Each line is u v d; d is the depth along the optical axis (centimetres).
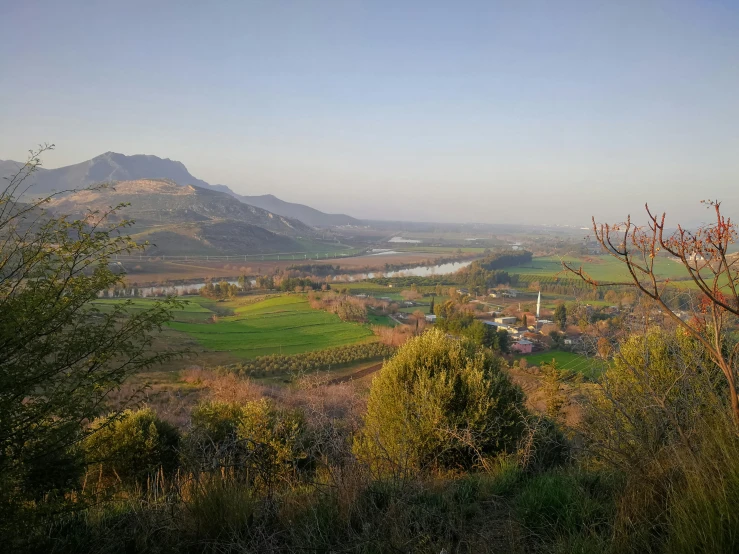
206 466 410
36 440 316
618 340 443
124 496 452
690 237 285
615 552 266
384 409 664
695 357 379
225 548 325
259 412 841
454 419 624
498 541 321
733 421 285
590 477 402
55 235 360
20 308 314
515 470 474
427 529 329
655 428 341
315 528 333
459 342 795
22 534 292
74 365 355
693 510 252
